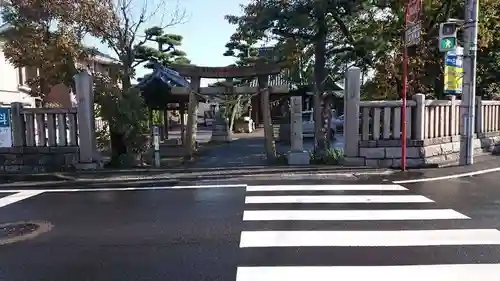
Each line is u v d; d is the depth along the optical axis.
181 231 4.95
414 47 12.02
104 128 10.98
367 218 5.31
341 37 13.34
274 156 11.36
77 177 8.75
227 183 7.91
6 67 18.22
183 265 3.90
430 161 9.61
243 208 5.97
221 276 3.64
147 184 8.01
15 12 12.57
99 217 5.66
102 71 12.61
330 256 4.04
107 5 12.12
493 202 6.08
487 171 8.76
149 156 11.72
